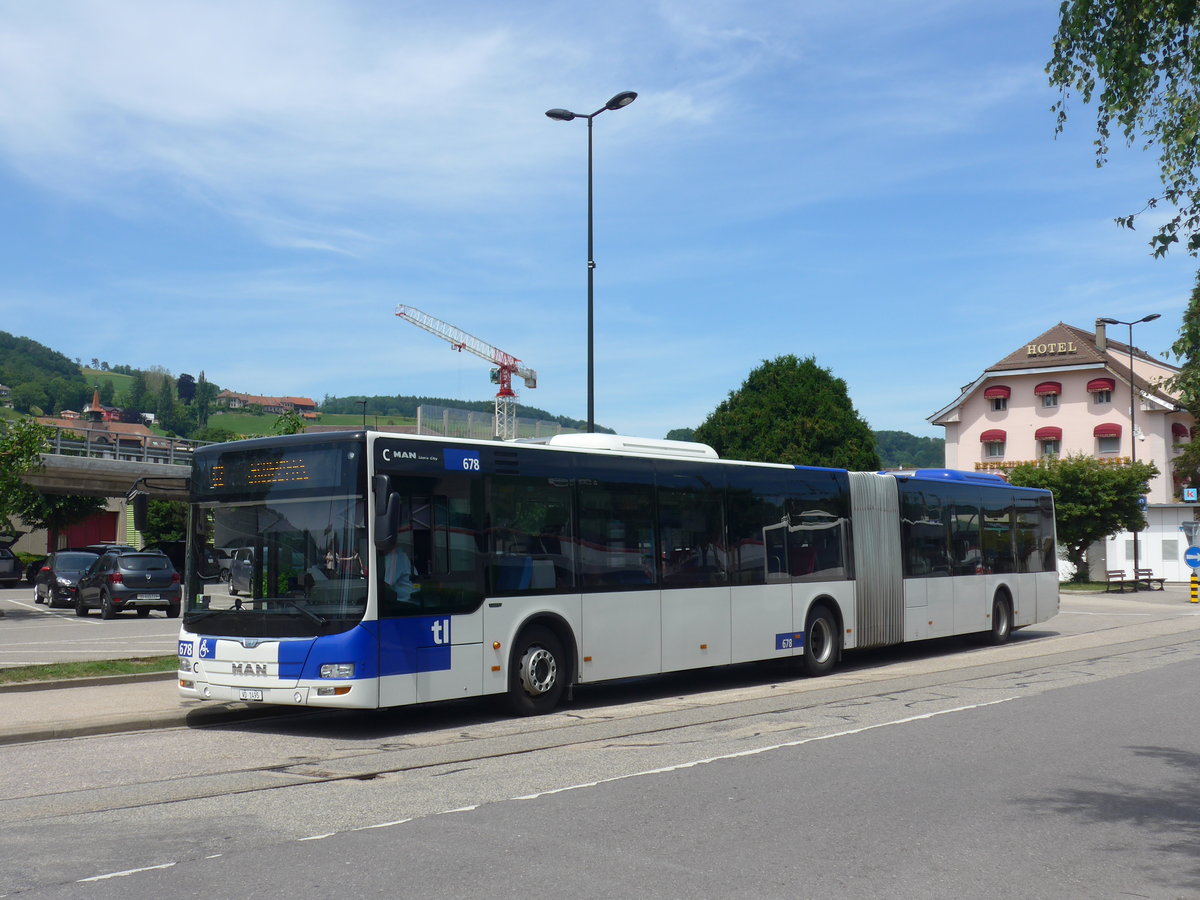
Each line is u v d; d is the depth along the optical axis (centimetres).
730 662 1559
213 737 1150
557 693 1326
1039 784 891
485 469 1259
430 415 2155
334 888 596
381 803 812
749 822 756
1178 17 860
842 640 1786
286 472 1185
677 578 1488
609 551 1397
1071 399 6506
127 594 3103
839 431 6012
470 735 1154
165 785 884
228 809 793
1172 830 745
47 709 1265
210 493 1234
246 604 1179
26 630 2641
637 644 1418
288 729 1207
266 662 1147
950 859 669
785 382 6191
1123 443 6309
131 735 1162
